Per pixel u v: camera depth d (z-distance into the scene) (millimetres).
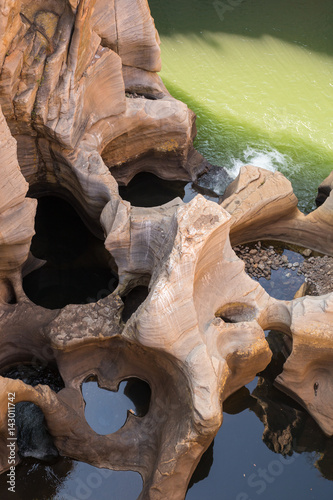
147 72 9117
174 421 5879
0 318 6535
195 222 6051
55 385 6605
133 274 6922
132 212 6953
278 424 6707
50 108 7172
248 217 8000
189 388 5742
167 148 8945
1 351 6520
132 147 8766
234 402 6852
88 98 7676
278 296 7828
